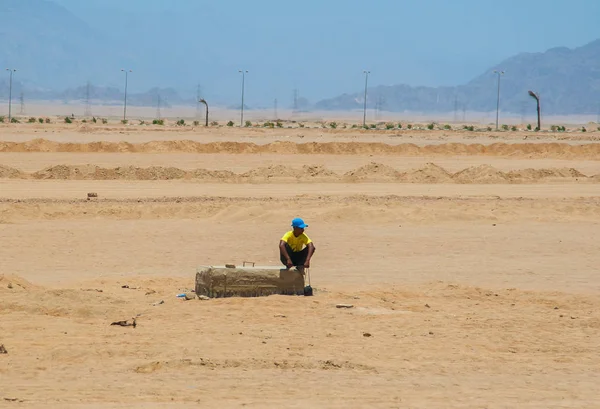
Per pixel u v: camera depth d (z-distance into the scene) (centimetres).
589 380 3175
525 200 10050
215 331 3812
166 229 7569
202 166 14475
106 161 14638
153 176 12375
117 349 3438
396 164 15812
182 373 3109
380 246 6969
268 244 6981
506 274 5966
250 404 2714
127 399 2752
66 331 3750
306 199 9600
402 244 7081
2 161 14038
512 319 4278
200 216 8325
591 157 18062
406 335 3853
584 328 4122
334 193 10912
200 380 3011
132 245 6856
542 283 5669
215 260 6306
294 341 3659
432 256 6625
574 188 12381
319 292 4875
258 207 8400
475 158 17500
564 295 5081
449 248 6969
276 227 7738
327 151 17488
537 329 4062
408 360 3406
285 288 4741
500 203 9556
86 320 4019
